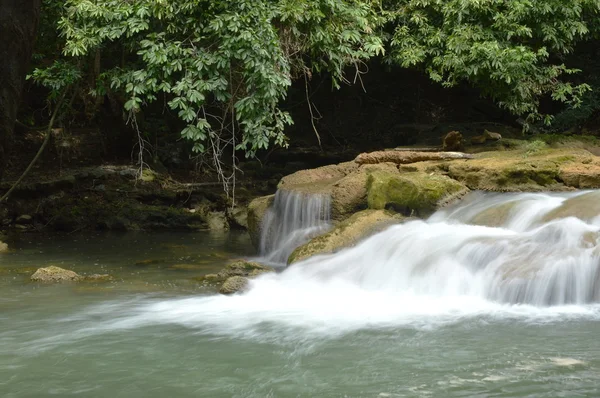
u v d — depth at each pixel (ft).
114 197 55.21
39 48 49.32
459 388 18.38
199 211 56.59
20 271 35.65
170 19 37.37
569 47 50.24
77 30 38.04
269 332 24.30
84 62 45.37
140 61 40.50
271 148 69.41
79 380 19.58
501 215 33.83
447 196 37.14
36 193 53.62
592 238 28.04
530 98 49.98
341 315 26.58
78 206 53.83
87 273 35.40
